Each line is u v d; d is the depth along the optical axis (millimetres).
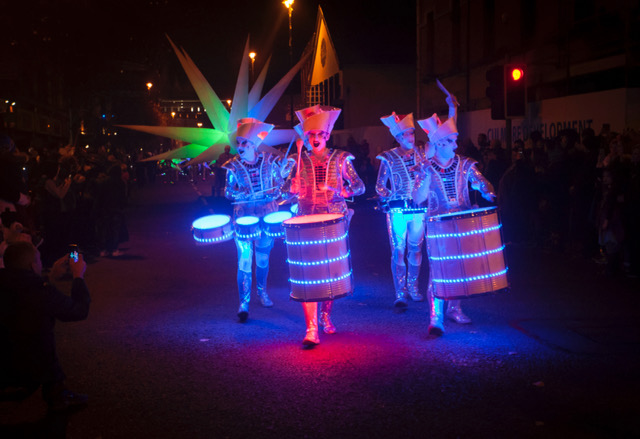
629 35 16641
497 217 6430
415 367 5855
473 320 7430
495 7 25484
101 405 5145
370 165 24453
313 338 6543
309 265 6340
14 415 5035
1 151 7691
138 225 18656
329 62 41062
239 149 7715
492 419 4691
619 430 4473
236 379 5668
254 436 4512
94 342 6887
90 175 13852
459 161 6992
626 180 9492
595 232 11133
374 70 38625
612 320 7254
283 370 5875
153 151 44438
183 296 9102
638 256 9516
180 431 4629
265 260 8242
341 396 5203
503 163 14211
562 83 20750
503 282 6453
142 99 42469
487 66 26250
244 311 7652
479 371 5699
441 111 30688
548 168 12359
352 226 17141
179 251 13422
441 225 6355
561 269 10359
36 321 4930
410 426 4605
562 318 7391
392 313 7926
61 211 12430
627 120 14445
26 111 25469
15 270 4969
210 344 6762
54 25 24266
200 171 45688
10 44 23500
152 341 6898
